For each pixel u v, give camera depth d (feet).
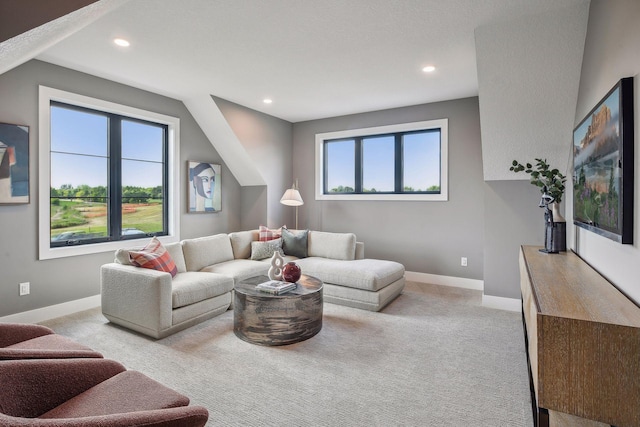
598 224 6.43
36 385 4.32
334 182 18.84
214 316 11.24
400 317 11.37
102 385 4.79
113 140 13.29
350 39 9.42
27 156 10.50
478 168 14.70
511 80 9.60
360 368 8.00
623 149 5.09
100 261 12.55
